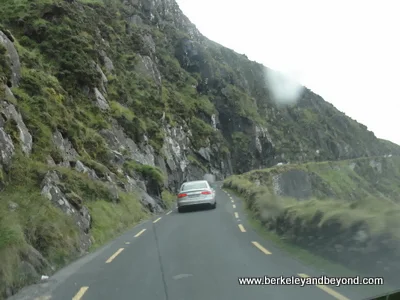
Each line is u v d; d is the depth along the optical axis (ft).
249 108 354.95
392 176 256.93
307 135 449.89
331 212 28.40
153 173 96.12
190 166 186.50
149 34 233.96
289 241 34.76
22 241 29.55
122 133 104.94
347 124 537.24
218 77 334.03
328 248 27.71
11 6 102.27
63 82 92.38
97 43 126.72
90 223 46.34
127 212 61.46
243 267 27.55
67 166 60.80
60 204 42.34
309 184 203.41
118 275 27.76
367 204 27.91
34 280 27.68
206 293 22.36
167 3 373.81
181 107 216.74
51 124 63.52
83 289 24.80
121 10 238.89
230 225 48.34
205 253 33.01
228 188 124.67
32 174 46.37
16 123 51.42
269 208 44.75
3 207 34.96
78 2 139.64
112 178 72.90
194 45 326.44
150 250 36.22
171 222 55.88
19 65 69.77
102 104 102.58
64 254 34.32
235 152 302.66
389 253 21.98
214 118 278.05
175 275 26.63
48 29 99.35
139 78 158.20
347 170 254.06
